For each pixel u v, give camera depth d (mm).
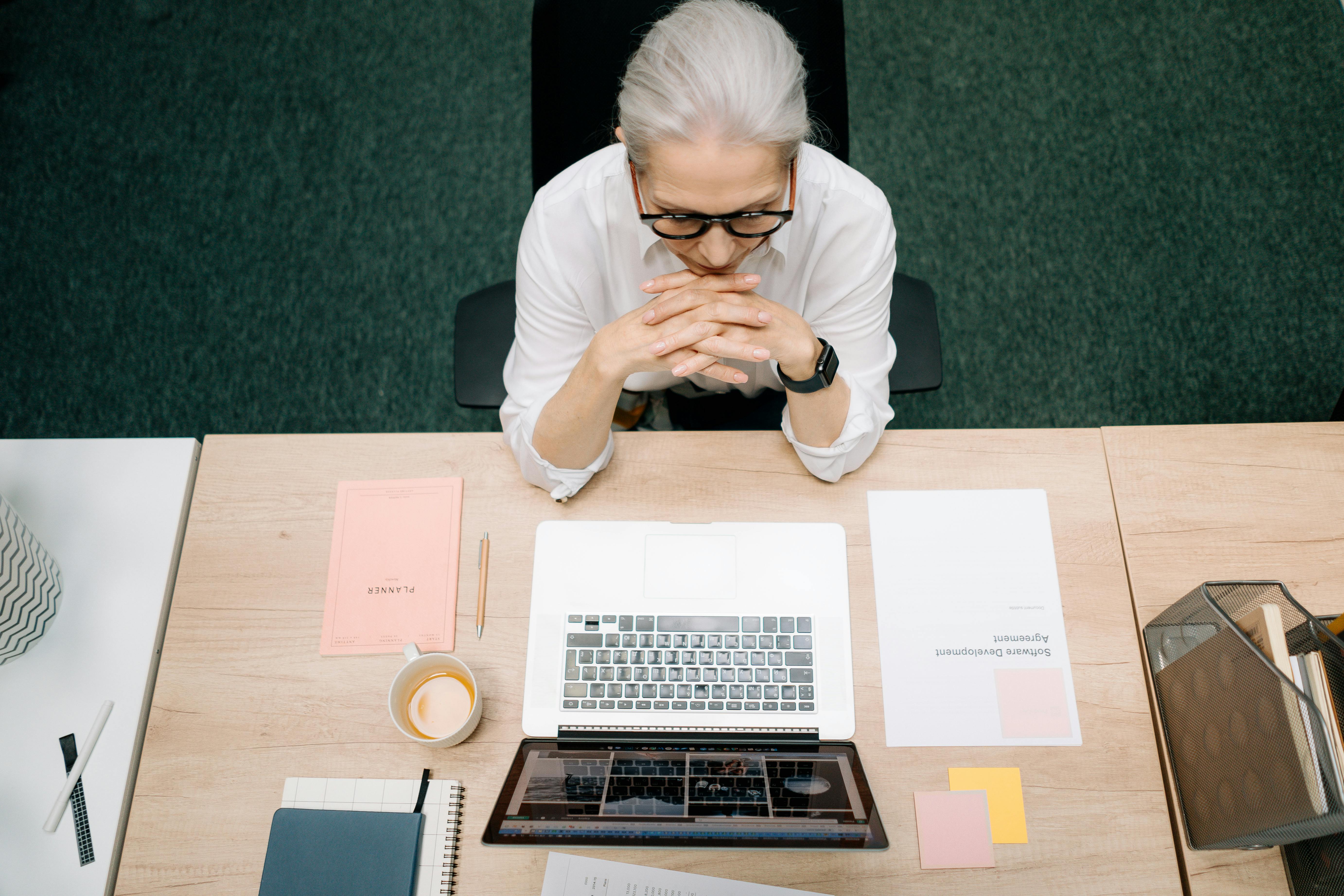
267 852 896
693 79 675
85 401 1893
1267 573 987
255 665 981
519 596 1007
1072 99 2076
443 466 1073
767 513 1035
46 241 2023
